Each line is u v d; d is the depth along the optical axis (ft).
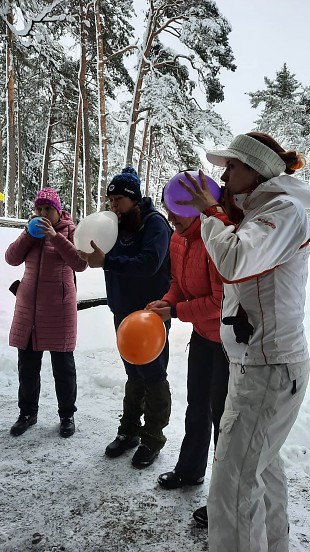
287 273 5.27
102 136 55.11
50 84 69.00
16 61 66.59
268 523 6.04
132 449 9.86
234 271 4.87
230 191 5.75
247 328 5.34
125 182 8.55
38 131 83.25
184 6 55.93
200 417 8.21
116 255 8.87
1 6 37.99
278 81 103.30
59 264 10.26
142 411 9.77
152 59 58.95
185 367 14.88
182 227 7.55
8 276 25.64
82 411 11.56
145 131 75.77
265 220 4.95
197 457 8.33
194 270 7.55
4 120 77.77
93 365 14.62
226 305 5.75
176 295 8.15
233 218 5.96
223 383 7.30
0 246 32.14
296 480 8.79
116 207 8.64
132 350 6.65
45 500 8.01
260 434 5.33
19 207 81.51
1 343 16.12
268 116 98.22
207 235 5.21
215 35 55.06
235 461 5.40
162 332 6.90
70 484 8.49
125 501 8.05
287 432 5.59
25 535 7.14
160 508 7.90
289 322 5.32
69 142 83.51
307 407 11.76
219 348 7.40
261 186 5.35
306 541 7.09
